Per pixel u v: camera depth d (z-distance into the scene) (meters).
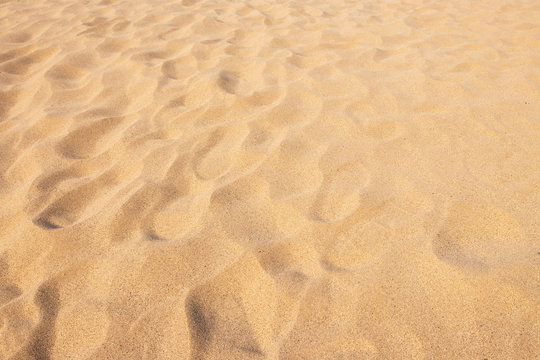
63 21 3.07
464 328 0.94
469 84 2.05
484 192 1.31
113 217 1.28
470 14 3.24
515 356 0.88
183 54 2.47
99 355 0.94
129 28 2.92
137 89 2.06
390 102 1.88
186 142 1.63
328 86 2.04
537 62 2.30
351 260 1.11
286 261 1.12
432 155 1.51
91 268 1.13
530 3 3.50
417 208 1.26
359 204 1.29
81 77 2.21
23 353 0.94
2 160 1.56
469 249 1.11
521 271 1.04
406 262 1.09
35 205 1.34
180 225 1.25
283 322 0.98
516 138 1.59
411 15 3.24
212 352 0.93
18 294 1.07
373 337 0.94
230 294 1.05
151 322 1.00
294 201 1.32
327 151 1.55
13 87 2.12
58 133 1.71
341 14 3.27
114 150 1.61
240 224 1.24
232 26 2.96
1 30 2.91
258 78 2.14
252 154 1.54
